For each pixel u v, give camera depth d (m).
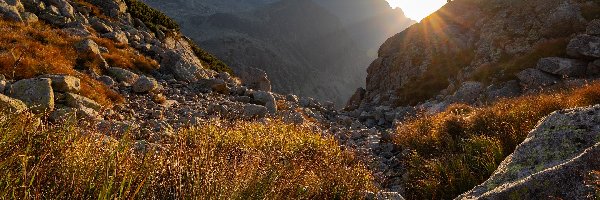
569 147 5.29
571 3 35.03
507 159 5.91
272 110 20.11
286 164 6.73
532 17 36.97
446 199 7.74
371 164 10.81
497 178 5.51
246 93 23.53
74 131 4.84
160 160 4.80
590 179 4.00
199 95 20.92
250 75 34.69
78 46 20.11
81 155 4.29
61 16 24.91
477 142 9.77
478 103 27.94
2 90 10.31
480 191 5.47
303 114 20.33
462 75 36.94
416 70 43.75
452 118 12.60
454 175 8.21
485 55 37.16
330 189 6.71
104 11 31.33
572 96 13.60
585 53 26.34
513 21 38.44
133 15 34.22
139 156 4.87
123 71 19.94
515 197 4.35
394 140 13.63
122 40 26.69
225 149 6.86
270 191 4.92
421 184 8.46
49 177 3.75
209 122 9.95
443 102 31.02
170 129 11.09
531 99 14.77
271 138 9.53
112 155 4.05
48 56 16.78
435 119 14.44
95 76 17.91
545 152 5.44
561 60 26.66
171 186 4.57
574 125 5.60
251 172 5.05
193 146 6.38
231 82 30.12
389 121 25.80
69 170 3.94
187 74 24.75
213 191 4.38
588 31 28.42
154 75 23.72
